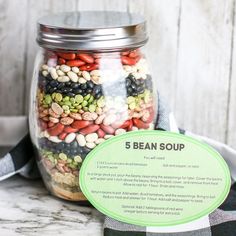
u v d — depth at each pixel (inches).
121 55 20.6
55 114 20.6
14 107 26.4
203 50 25.4
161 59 25.6
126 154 20.4
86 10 25.2
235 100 25.8
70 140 20.7
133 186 20.3
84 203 21.5
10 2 25.1
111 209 20.2
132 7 25.1
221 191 20.2
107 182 20.3
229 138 26.2
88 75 20.2
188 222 20.0
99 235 19.6
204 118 26.1
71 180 21.2
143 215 20.1
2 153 26.0
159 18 25.1
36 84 21.4
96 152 20.4
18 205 21.4
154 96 21.9
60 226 20.0
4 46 25.7
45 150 21.5
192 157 20.3
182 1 24.9
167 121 22.3
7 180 23.5
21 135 26.3
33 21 25.4
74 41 19.8
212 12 24.9
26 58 25.8
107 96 20.3
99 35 19.7
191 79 25.8
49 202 21.7
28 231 19.6
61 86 20.2
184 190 20.2
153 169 20.3
